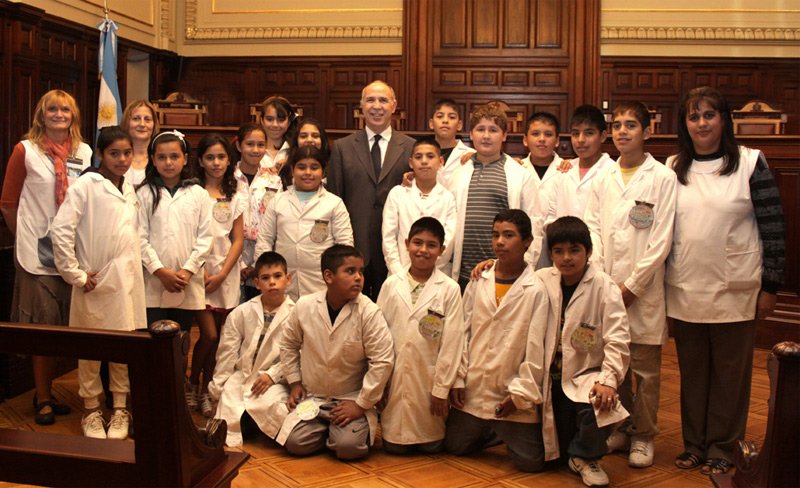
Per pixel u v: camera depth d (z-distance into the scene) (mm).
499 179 3359
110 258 3123
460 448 2977
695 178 2867
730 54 6988
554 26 7043
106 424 3273
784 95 6953
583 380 2730
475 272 3012
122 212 3166
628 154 2996
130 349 1944
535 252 3297
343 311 2963
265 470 2781
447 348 2924
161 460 1952
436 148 3324
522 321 2816
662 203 2879
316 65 7387
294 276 3453
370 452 3016
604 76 7113
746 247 2791
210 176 3584
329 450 3020
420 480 2705
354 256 2922
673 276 2887
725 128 2836
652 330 2881
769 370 1987
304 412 2939
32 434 2178
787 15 6906
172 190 3398
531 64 7066
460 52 7125
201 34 7473
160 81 7363
